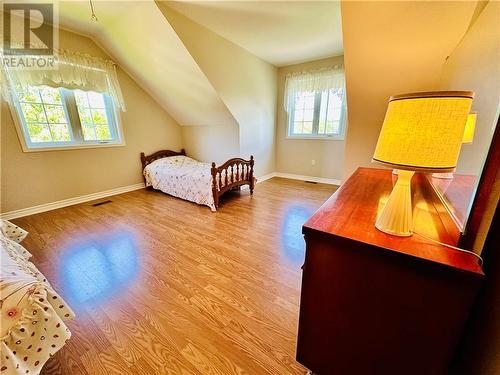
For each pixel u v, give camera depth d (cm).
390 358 83
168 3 236
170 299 159
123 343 127
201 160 484
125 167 407
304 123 476
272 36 314
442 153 65
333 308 91
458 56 149
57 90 318
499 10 85
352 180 166
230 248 224
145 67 352
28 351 89
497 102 74
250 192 404
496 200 67
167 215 307
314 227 87
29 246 229
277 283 175
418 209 105
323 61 413
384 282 77
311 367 104
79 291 167
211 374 111
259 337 130
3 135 279
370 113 265
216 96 354
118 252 218
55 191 327
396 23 170
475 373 77
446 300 68
